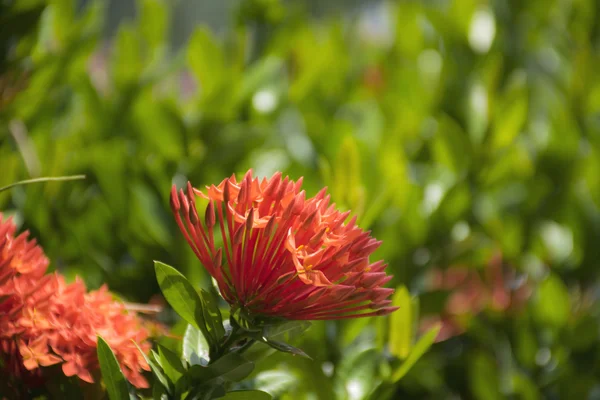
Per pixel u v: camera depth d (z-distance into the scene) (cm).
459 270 115
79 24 96
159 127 103
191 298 58
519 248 117
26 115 94
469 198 111
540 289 109
